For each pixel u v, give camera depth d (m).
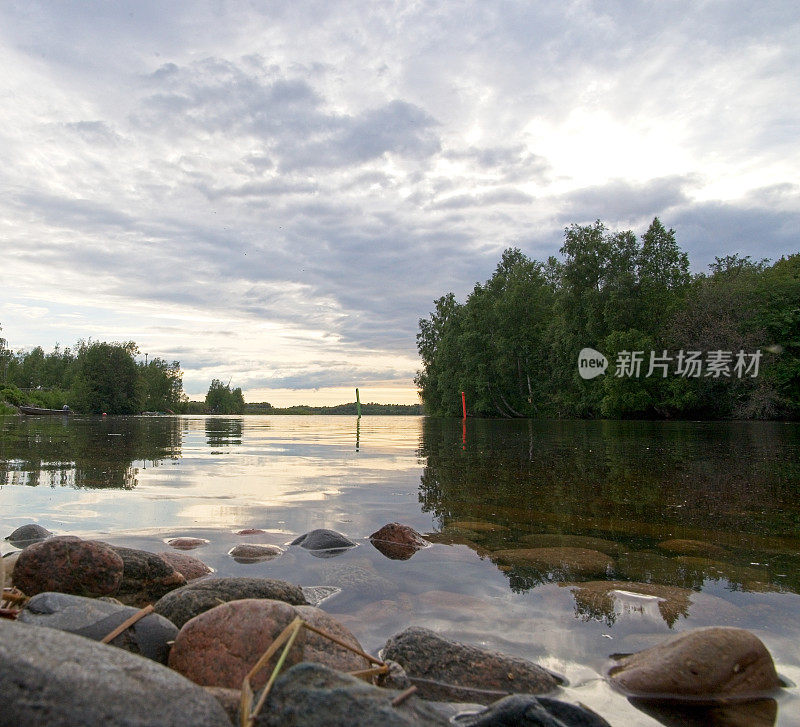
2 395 58.47
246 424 33.53
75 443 14.47
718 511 5.70
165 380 99.62
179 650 2.28
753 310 36.00
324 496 6.56
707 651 2.33
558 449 13.15
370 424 33.16
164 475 8.25
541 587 3.47
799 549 4.29
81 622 2.32
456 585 3.54
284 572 3.82
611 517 5.44
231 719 1.73
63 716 1.30
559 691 2.28
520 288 49.38
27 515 5.42
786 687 2.29
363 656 2.24
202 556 4.22
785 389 34.53
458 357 53.53
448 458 10.95
